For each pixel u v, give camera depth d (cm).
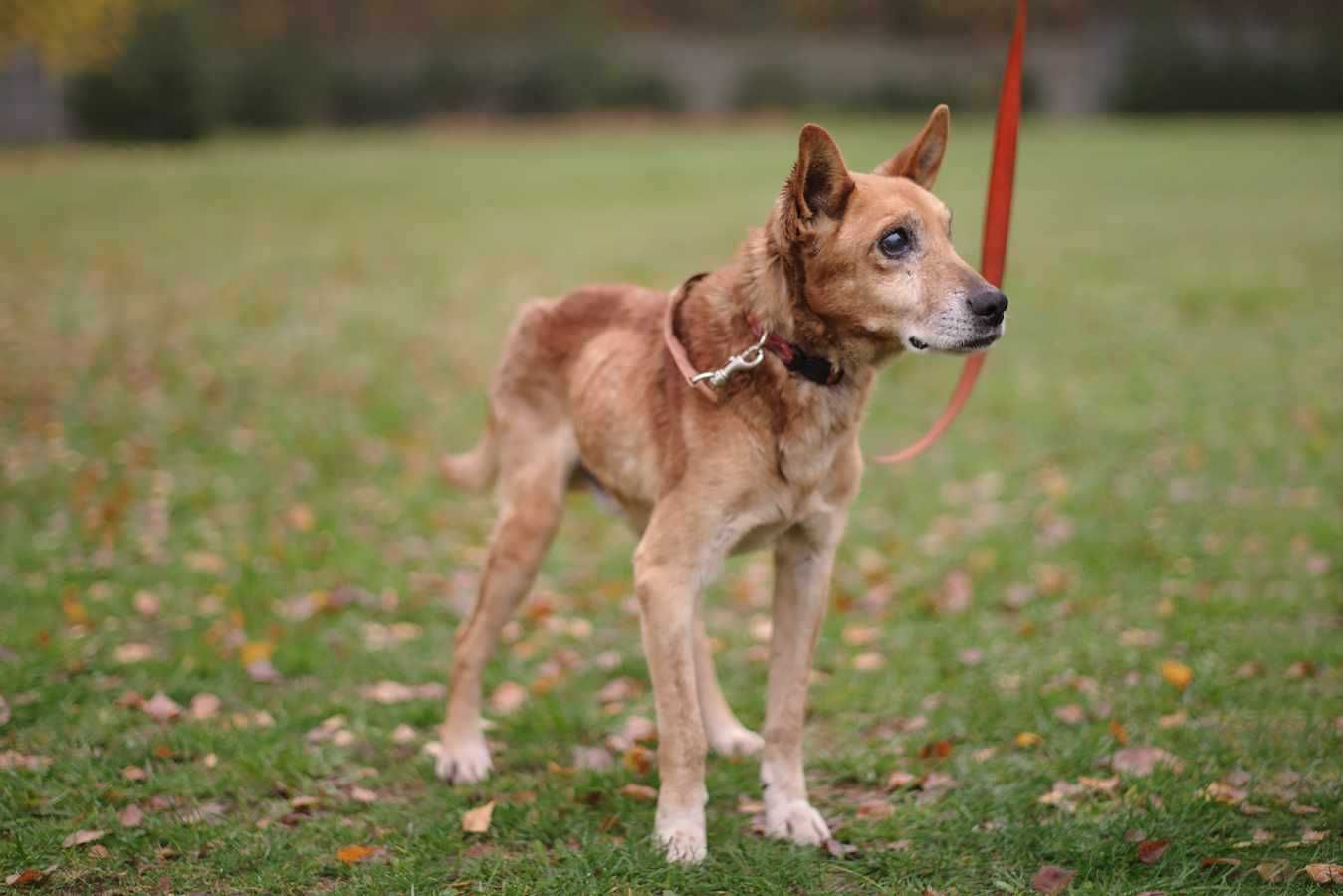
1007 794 379
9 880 333
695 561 357
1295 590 543
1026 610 540
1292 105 3791
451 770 407
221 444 787
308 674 488
